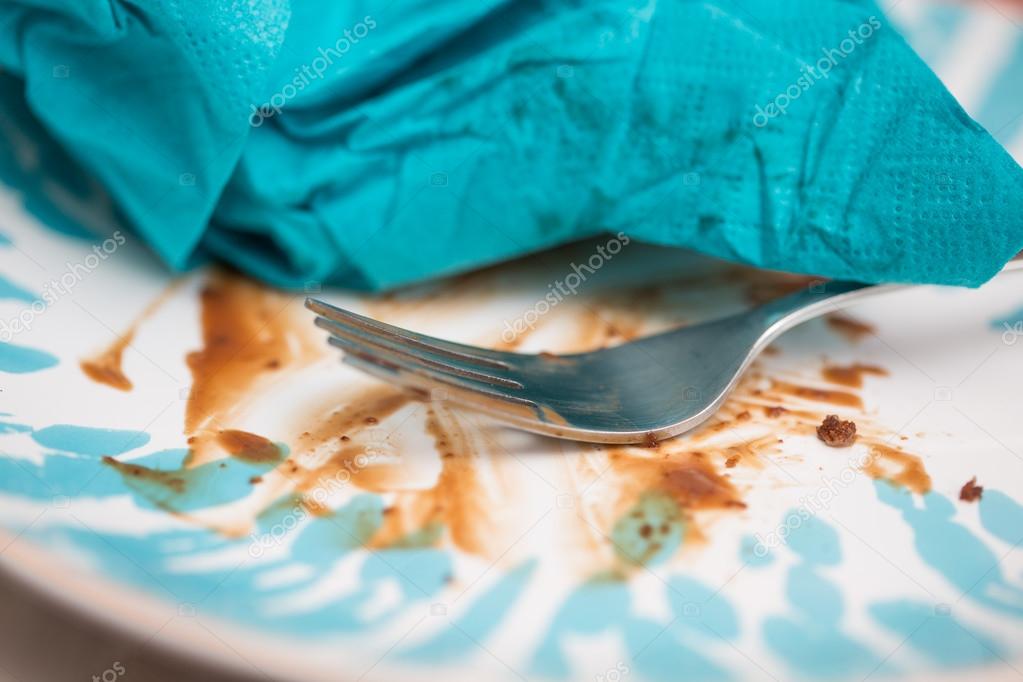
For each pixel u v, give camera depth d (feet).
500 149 0.75
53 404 0.67
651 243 0.80
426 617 0.59
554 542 0.63
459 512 0.64
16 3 0.73
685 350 0.73
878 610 0.61
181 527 0.61
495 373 0.72
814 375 0.74
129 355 0.71
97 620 0.56
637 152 0.75
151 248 0.76
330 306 0.72
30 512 0.59
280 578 0.60
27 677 0.55
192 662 0.56
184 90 0.73
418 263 0.78
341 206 0.75
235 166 0.74
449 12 0.73
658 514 0.65
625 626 0.60
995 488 0.68
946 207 0.73
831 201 0.74
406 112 0.74
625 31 0.73
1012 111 0.85
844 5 0.75
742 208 0.75
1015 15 0.87
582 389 0.71
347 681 0.56
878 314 0.78
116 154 0.74
